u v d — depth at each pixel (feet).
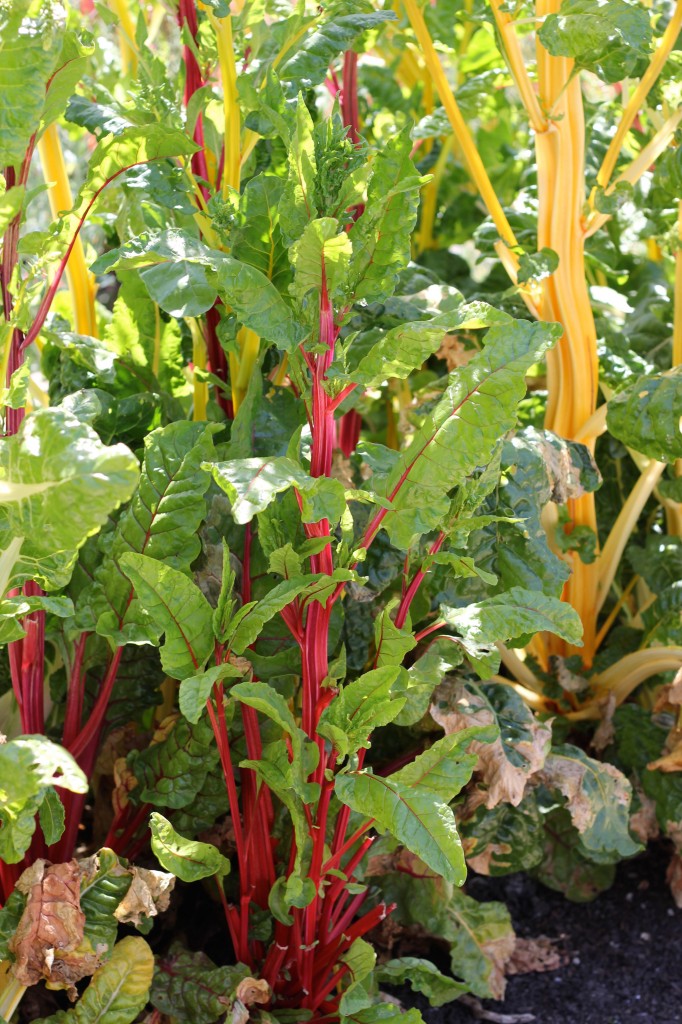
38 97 3.60
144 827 5.08
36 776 3.25
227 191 4.62
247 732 4.45
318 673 4.09
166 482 4.37
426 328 3.48
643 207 6.64
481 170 5.67
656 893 6.25
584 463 5.65
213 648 3.99
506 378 3.72
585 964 5.75
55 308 6.19
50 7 3.54
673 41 5.39
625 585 7.16
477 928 5.50
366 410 6.81
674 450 5.23
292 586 3.76
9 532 3.72
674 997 5.50
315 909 4.30
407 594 4.37
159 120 4.58
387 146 3.82
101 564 4.84
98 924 4.15
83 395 4.45
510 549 5.20
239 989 4.33
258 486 3.23
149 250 3.63
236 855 5.29
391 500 3.92
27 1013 4.61
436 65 5.62
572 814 5.44
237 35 4.97
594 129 7.09
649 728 6.16
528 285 5.73
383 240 3.78
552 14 4.93
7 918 4.08
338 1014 4.55
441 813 3.57
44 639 4.83
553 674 6.33
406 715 4.62
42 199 9.12
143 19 4.73
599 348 6.28
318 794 3.93
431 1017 5.39
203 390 5.41
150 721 5.65
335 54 4.68
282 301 3.71
